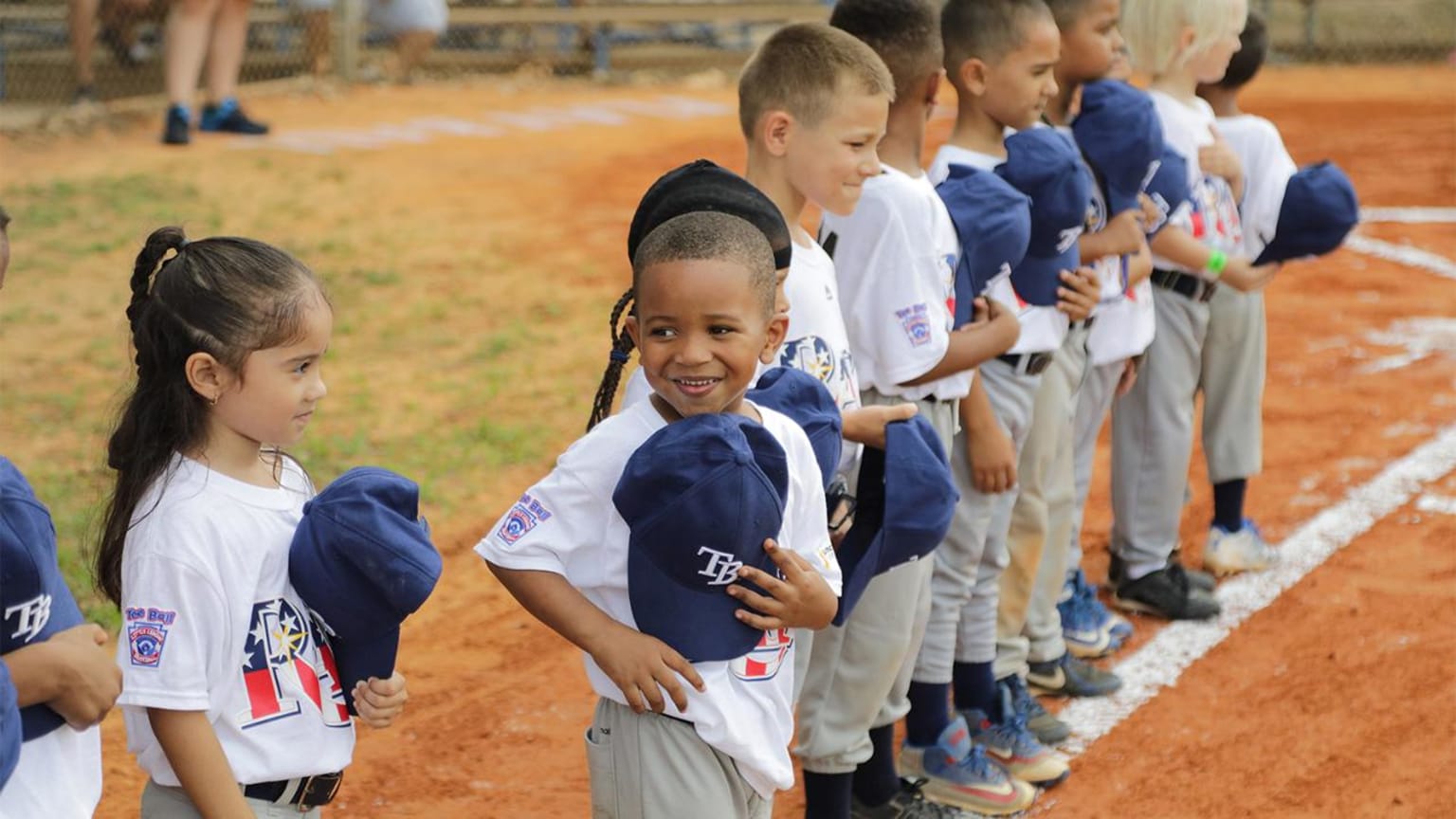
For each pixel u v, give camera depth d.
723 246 3.48
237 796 3.37
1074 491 6.65
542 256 13.84
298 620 3.52
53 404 9.73
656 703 3.58
